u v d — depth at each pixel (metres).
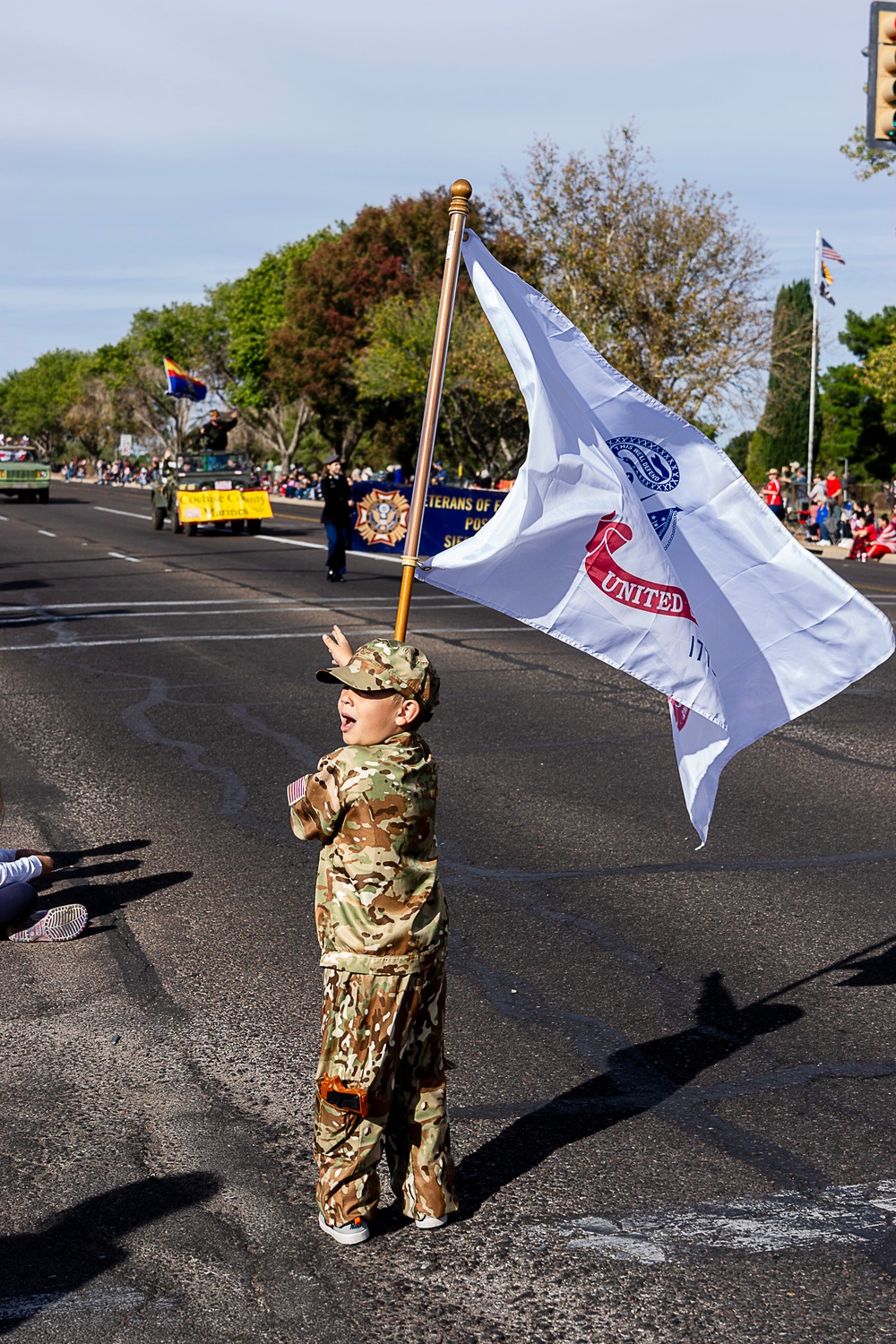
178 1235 3.46
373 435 66.19
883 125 12.13
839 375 70.94
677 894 6.31
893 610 17.00
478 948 5.63
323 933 3.36
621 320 39.56
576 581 4.14
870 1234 3.48
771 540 4.59
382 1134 3.48
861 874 6.61
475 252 4.20
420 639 14.81
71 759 9.13
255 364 79.88
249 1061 4.54
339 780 3.27
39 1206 3.60
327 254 62.50
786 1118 4.14
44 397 144.50
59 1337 3.03
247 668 12.81
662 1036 4.76
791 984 5.24
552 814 7.73
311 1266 3.32
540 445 4.05
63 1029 4.82
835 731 10.10
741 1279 3.28
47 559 25.19
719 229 38.53
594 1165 3.84
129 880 6.57
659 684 4.24
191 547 28.39
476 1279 3.27
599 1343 3.03
